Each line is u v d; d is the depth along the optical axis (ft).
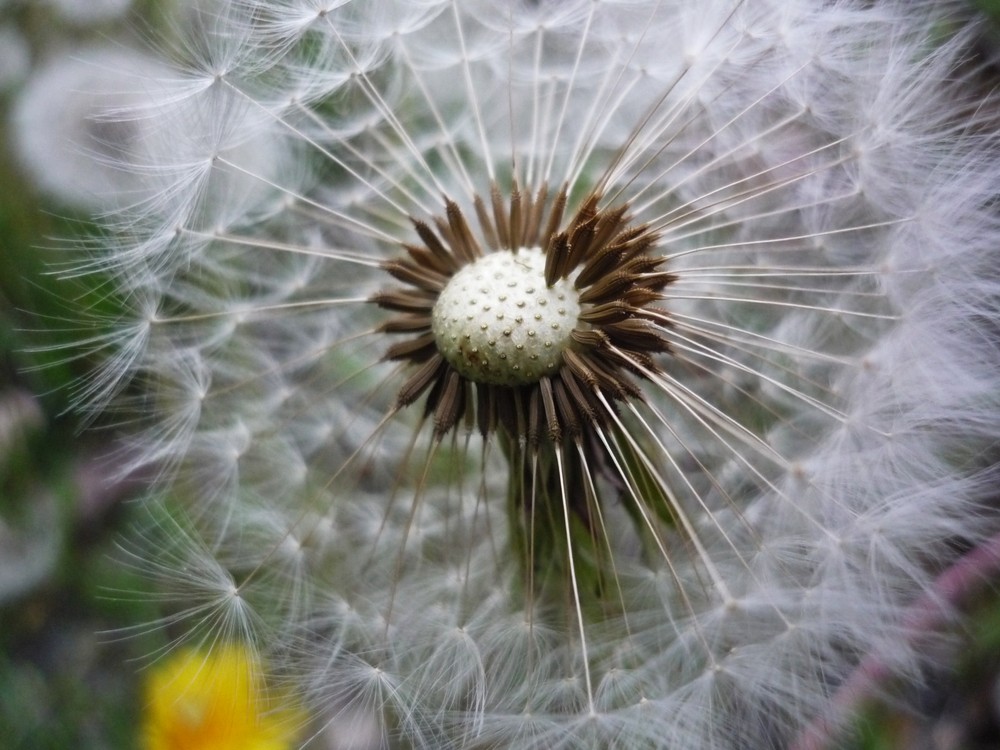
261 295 0.23
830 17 0.21
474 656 0.20
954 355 0.20
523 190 0.21
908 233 0.21
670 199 0.23
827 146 0.21
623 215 0.21
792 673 0.20
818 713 0.20
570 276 0.20
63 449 0.26
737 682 0.19
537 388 0.19
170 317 0.21
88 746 0.24
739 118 0.22
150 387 0.22
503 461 0.23
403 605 0.21
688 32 0.22
